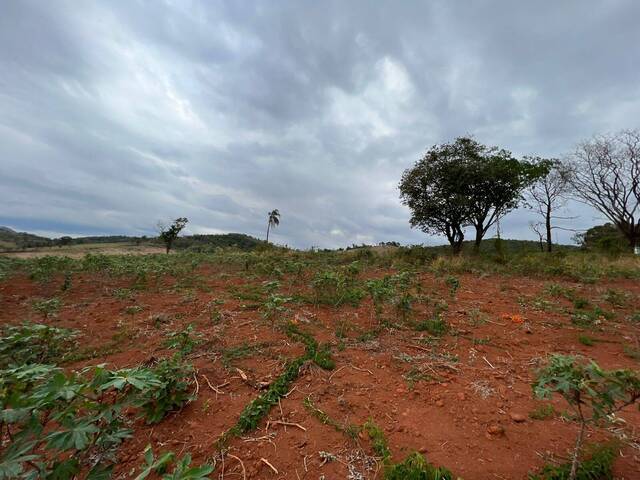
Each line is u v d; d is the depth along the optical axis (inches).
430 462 76.9
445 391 108.5
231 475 75.0
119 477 74.7
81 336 155.4
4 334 139.1
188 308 197.3
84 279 278.8
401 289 225.5
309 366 122.7
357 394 106.3
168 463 77.8
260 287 249.4
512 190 701.3
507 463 76.7
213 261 397.1
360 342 148.8
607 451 77.9
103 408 62.1
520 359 134.6
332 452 81.0
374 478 73.2
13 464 45.3
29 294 228.8
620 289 264.8
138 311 191.8
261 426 91.2
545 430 88.7
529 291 257.3
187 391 107.0
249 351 135.9
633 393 61.5
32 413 54.1
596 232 994.1
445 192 726.5
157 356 129.2
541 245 879.7
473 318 184.5
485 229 746.2
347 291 221.9
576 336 160.7
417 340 152.6
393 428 89.6
